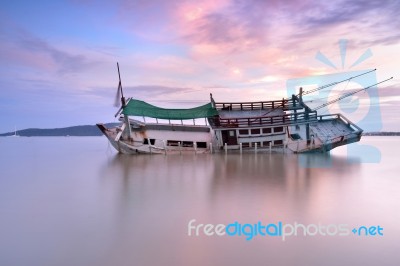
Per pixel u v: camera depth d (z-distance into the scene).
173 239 10.52
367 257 9.07
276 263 8.74
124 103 43.06
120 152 45.22
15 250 9.75
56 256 9.34
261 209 14.13
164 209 14.30
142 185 20.53
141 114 42.91
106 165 32.66
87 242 10.34
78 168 30.58
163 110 43.88
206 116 43.69
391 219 12.63
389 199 16.06
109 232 11.26
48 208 14.74
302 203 15.21
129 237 10.73
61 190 19.27
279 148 43.00
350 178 22.72
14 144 99.94
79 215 13.46
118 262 8.91
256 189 18.75
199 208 14.39
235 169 27.94
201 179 22.61
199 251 9.54
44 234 11.10
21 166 33.19
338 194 17.25
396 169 27.89
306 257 9.10
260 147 43.31
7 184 21.62
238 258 9.07
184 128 44.09
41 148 73.12
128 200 16.22
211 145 43.81
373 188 18.97
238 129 43.03
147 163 33.62
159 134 43.88
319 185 20.00
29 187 20.38
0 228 11.79
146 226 11.88
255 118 42.25
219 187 19.48
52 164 35.00
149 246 10.01
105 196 17.31
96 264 8.81
